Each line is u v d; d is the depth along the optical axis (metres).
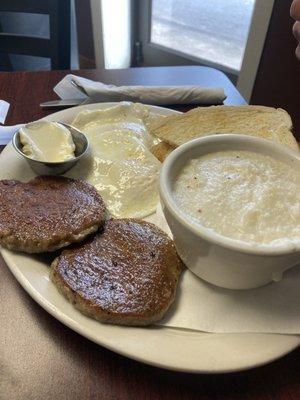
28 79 0.36
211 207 0.17
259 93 0.61
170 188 0.17
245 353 0.15
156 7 0.73
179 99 0.34
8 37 0.43
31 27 0.67
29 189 0.22
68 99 0.33
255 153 0.21
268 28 0.54
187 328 0.16
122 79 0.38
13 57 0.68
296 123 0.58
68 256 0.18
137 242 0.19
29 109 0.32
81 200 0.21
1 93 0.34
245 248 0.14
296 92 0.56
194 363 0.15
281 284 0.18
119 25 0.72
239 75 0.62
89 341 0.16
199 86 0.35
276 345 0.16
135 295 0.16
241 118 0.28
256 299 0.18
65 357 0.16
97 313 0.16
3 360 0.16
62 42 0.43
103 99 0.33
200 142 0.20
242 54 0.64
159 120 0.29
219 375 0.16
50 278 0.18
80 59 0.79
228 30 0.66
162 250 0.19
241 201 0.17
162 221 0.22
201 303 0.17
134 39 0.79
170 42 0.75
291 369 0.16
